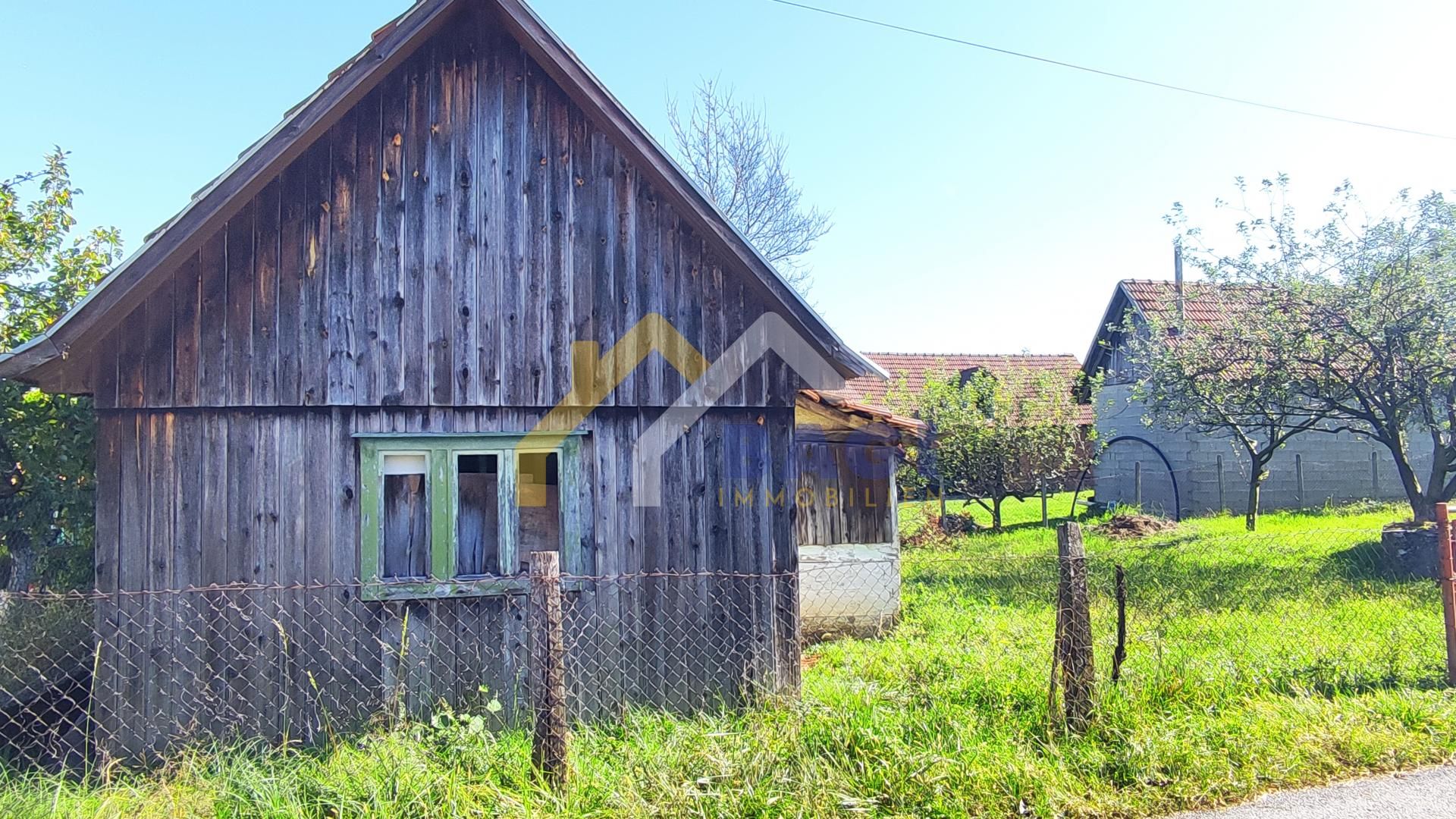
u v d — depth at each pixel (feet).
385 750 14.83
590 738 16.12
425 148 20.11
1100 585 34.55
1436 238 40.50
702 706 20.45
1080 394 73.20
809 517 32.63
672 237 21.06
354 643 19.13
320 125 18.78
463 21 20.44
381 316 19.67
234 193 18.03
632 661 20.31
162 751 18.30
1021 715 16.44
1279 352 44.42
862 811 13.35
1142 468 77.87
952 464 63.52
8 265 28.30
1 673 18.52
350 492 19.33
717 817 13.10
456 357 19.94
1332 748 15.61
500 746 14.76
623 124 19.86
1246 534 50.19
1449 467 43.52
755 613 20.90
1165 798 13.98
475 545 20.39
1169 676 17.71
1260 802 13.99
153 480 18.65
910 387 91.66
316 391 19.29
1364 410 46.26
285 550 19.01
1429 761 15.37
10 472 26.16
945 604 34.12
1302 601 29.40
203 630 18.65
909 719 15.75
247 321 19.07
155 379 18.63
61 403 25.75
